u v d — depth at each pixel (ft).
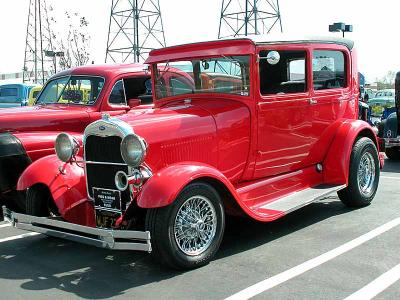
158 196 13.74
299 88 19.03
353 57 21.93
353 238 17.30
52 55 61.21
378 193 24.54
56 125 23.44
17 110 23.99
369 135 22.06
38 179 16.69
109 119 15.17
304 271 14.42
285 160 18.88
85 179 16.49
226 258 15.76
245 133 17.35
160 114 16.52
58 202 16.10
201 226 15.01
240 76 17.44
